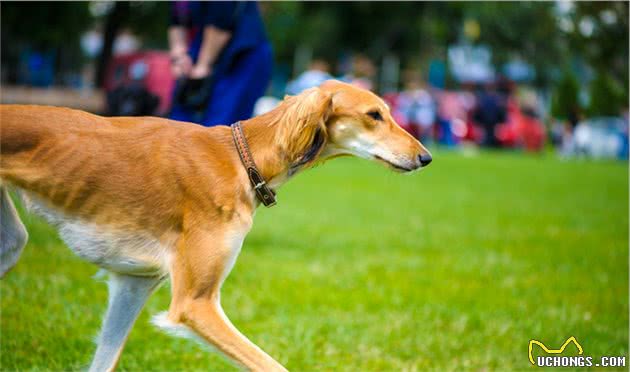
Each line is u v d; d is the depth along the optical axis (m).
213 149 4.22
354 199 13.02
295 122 4.23
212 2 6.76
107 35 22.47
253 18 6.96
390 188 15.01
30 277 6.45
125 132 4.21
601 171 20.69
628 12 22.17
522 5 36.91
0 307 5.72
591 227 10.94
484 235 9.93
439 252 8.73
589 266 8.30
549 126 32.16
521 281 7.51
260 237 8.99
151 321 4.05
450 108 28.58
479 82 40.34
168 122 4.30
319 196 13.20
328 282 7.07
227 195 4.11
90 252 4.16
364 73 25.42
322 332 5.78
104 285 6.53
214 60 6.86
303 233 9.45
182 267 4.05
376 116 4.50
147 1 24.52
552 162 23.23
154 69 16.09
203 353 5.36
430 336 5.76
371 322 6.01
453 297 6.82
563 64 35.81
